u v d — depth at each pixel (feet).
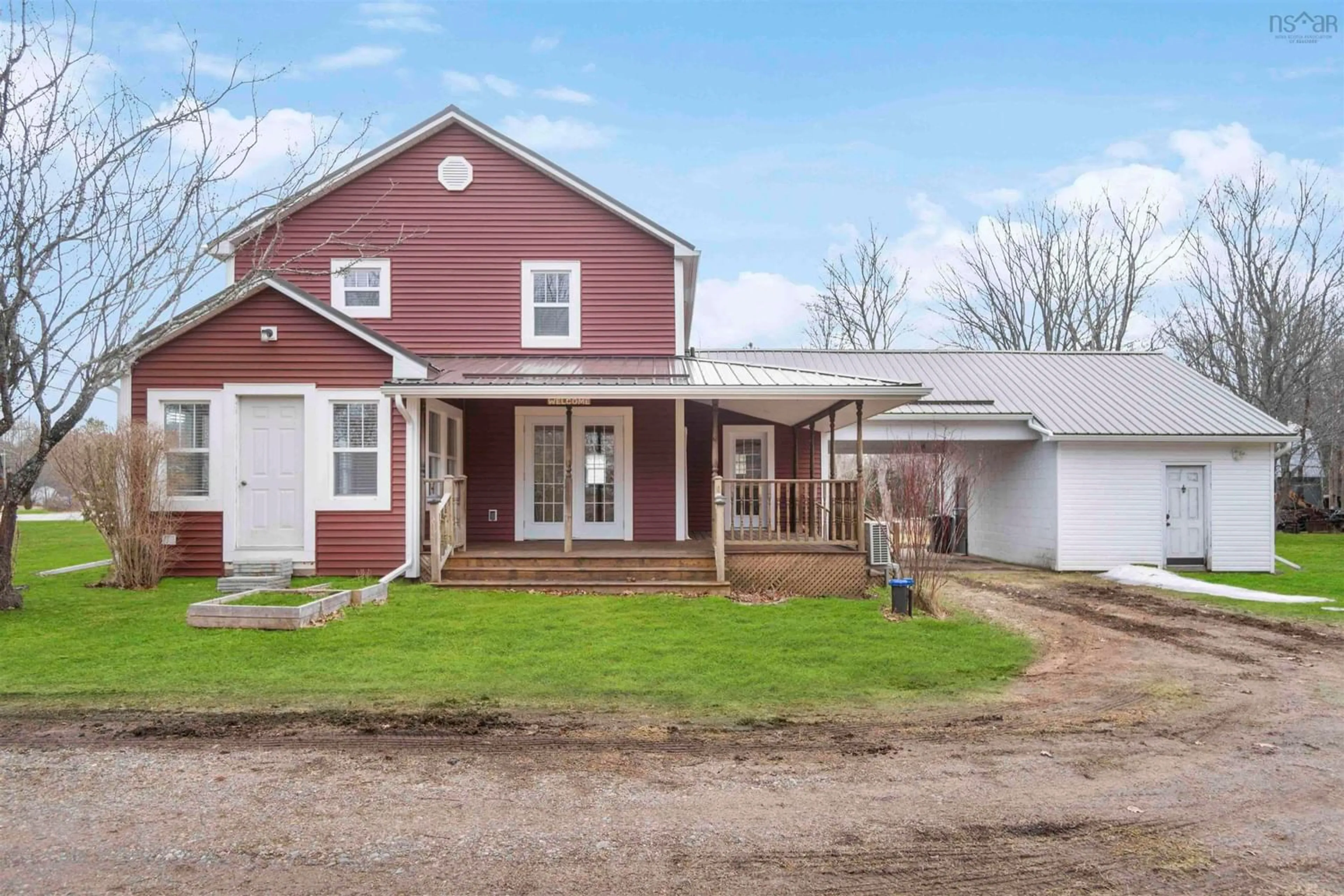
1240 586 52.70
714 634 30.81
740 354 72.59
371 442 42.45
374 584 39.93
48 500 153.89
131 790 16.34
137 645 27.73
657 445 50.62
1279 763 18.86
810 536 47.52
